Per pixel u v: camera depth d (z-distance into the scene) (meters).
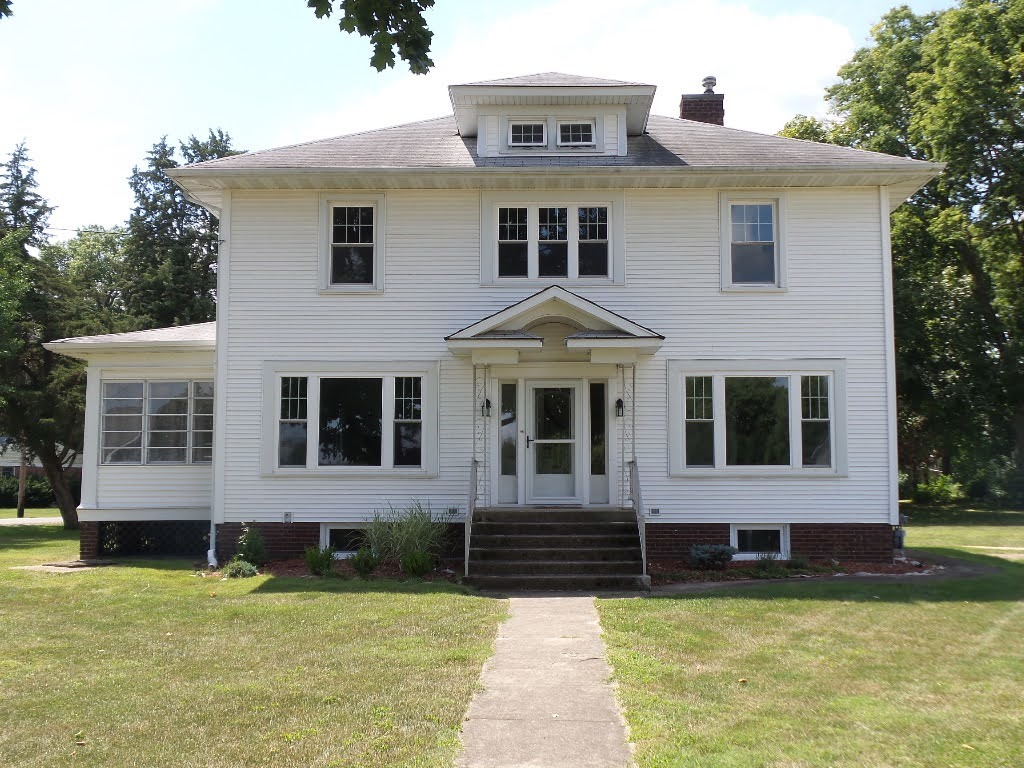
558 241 15.98
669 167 15.25
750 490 15.52
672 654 8.38
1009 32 29.16
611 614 10.43
